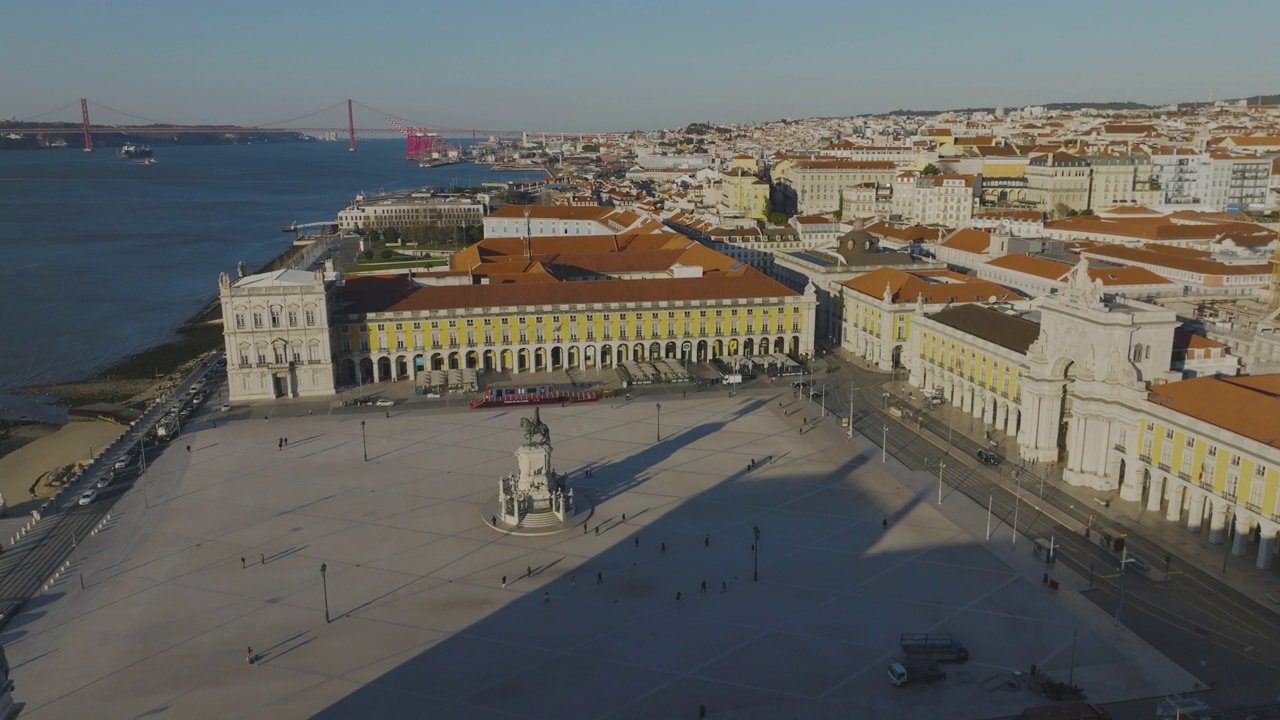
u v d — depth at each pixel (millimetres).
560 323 193625
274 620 95500
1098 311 124750
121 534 117188
